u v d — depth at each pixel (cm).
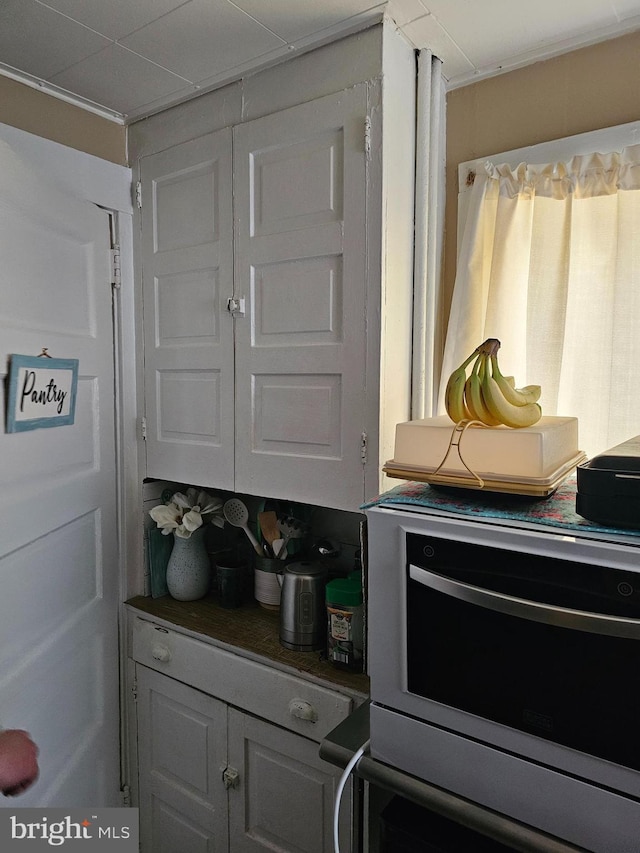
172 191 158
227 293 148
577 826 75
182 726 158
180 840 162
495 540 78
